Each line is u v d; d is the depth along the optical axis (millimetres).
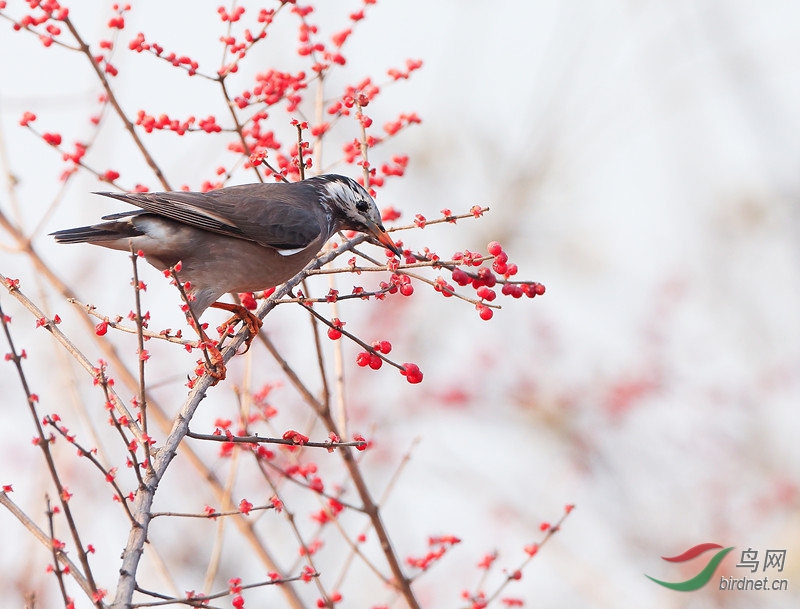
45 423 5977
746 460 15508
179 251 9750
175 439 7004
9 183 11273
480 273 7926
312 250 10539
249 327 8828
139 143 10164
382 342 8047
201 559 12883
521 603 10375
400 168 10805
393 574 9727
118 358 11070
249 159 10219
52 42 9672
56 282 11203
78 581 6086
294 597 9742
